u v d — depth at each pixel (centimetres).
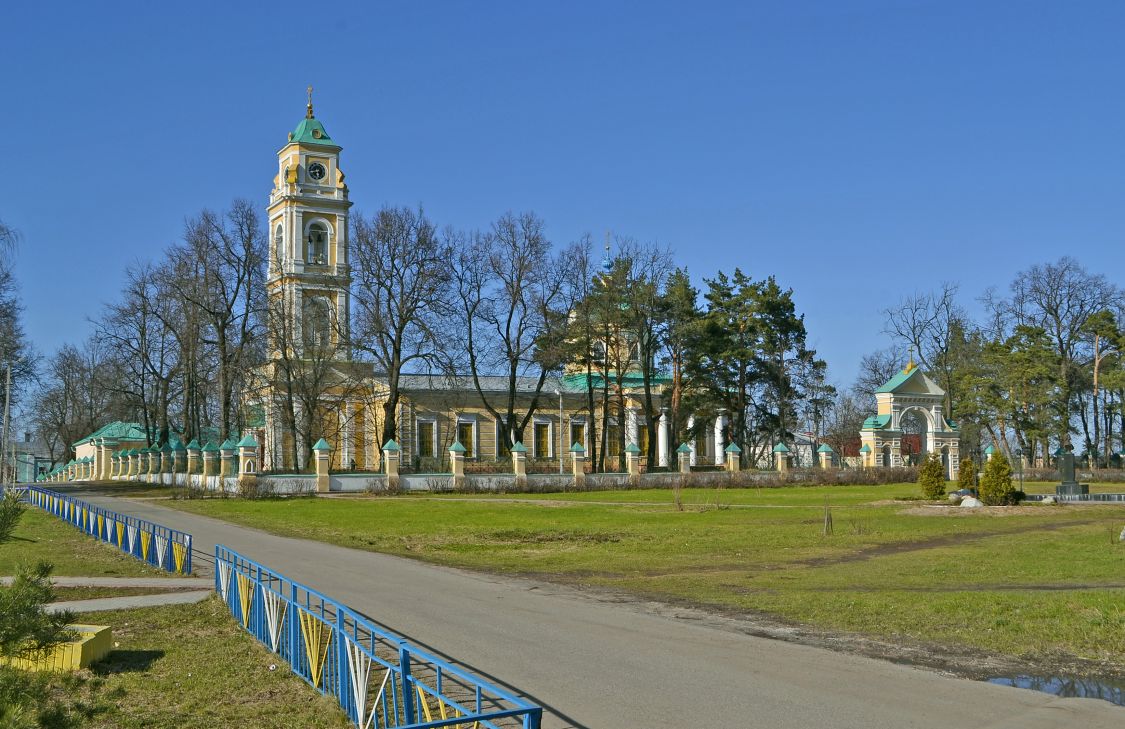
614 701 989
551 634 1341
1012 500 4019
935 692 1022
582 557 2378
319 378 5888
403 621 1440
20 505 760
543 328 6381
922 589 1766
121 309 6762
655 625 1412
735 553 2450
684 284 6919
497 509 4112
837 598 1633
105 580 1956
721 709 958
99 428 9919
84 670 1179
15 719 579
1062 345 7575
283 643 1233
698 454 8169
